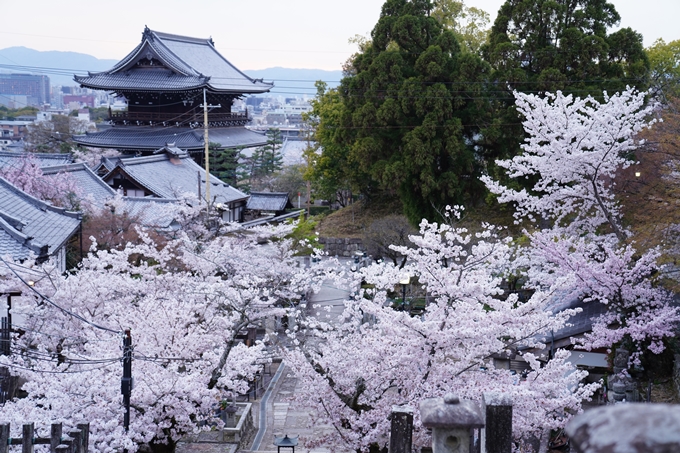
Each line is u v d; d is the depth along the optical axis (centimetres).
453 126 3103
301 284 1923
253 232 2725
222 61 7419
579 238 1827
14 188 2484
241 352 1515
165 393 1267
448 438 595
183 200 3020
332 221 4044
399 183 3206
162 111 6475
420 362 1188
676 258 1460
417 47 3506
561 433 1495
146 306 1474
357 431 1219
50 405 1282
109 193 3753
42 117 14275
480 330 1154
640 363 1681
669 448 116
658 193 1691
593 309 1897
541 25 3130
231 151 5588
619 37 3002
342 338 1397
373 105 3353
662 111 2048
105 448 1139
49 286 1656
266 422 1906
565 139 1736
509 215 3259
